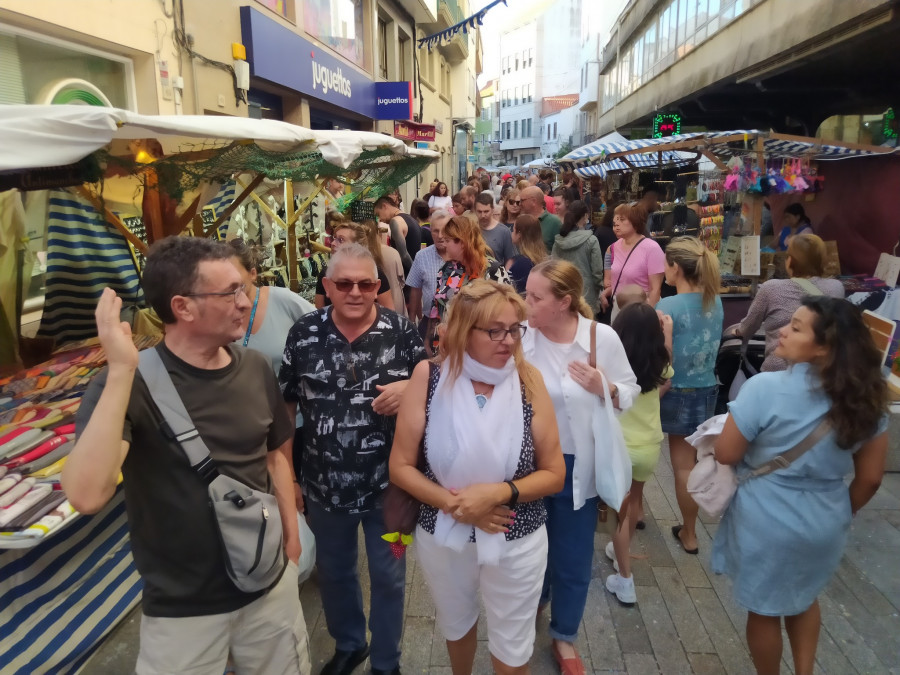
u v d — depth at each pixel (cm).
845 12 615
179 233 385
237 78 743
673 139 790
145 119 237
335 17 1166
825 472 216
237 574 171
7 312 381
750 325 399
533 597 205
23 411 283
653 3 1536
